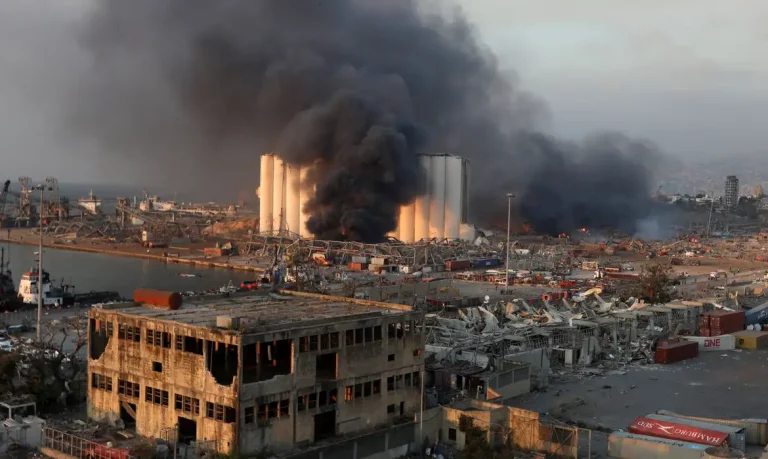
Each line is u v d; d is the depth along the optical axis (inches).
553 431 2466.8
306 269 7106.3
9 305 5132.9
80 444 2324.1
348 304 3011.8
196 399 2284.7
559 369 3880.4
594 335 4232.3
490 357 3408.0
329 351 2422.5
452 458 2460.6
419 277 7608.3
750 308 5693.9
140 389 2452.0
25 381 2856.8
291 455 2215.8
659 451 2400.3
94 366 2605.8
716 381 3686.0
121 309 2763.3
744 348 4539.9
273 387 2263.8
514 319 4598.9
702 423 2677.2
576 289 6820.9
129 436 2407.7
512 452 2456.9
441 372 3262.8
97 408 2598.4
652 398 3329.2
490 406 2650.1
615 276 7844.5
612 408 3154.5
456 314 5147.6
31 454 2399.1
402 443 2482.8
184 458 2250.2
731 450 2353.6
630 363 4074.8
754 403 3272.6
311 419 2373.3
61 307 5270.7
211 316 2613.2
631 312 4790.8
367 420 2551.7
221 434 2210.9
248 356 2474.2
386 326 2610.7
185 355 2317.9
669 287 6540.4
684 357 4200.3
